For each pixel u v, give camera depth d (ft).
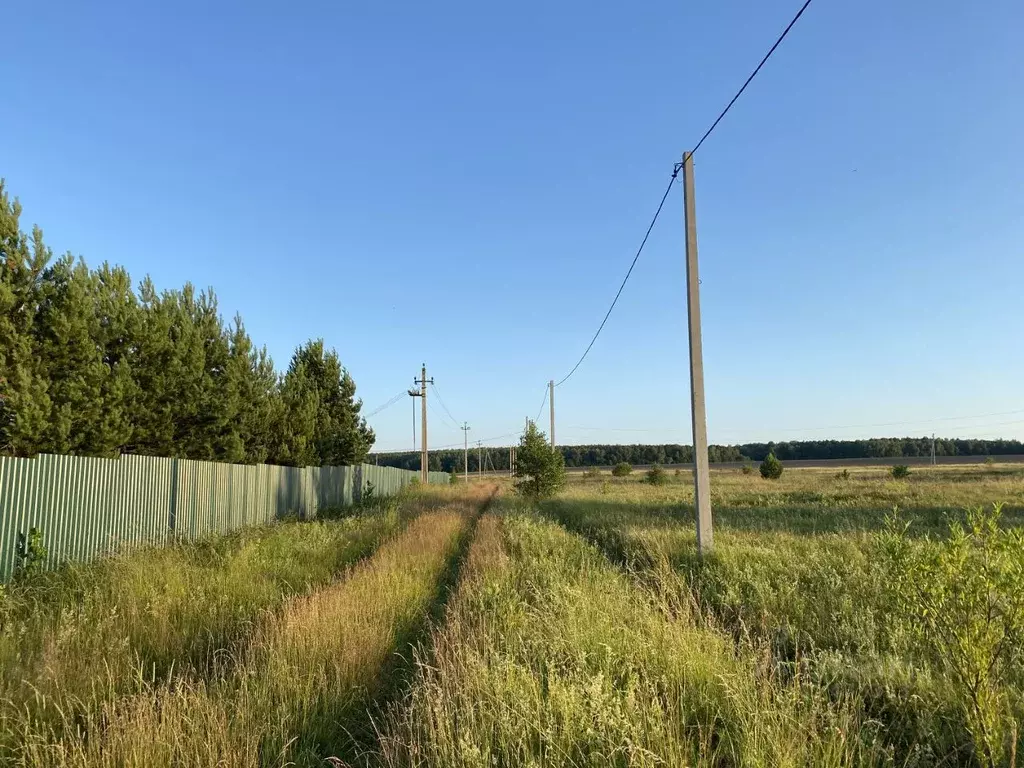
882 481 160.56
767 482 170.91
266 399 67.77
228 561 35.32
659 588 27.66
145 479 42.63
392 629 23.58
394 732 14.49
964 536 12.92
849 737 13.20
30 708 15.56
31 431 34.40
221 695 15.35
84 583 28.66
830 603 23.71
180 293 59.16
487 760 12.20
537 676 16.37
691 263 40.63
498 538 48.52
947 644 14.38
